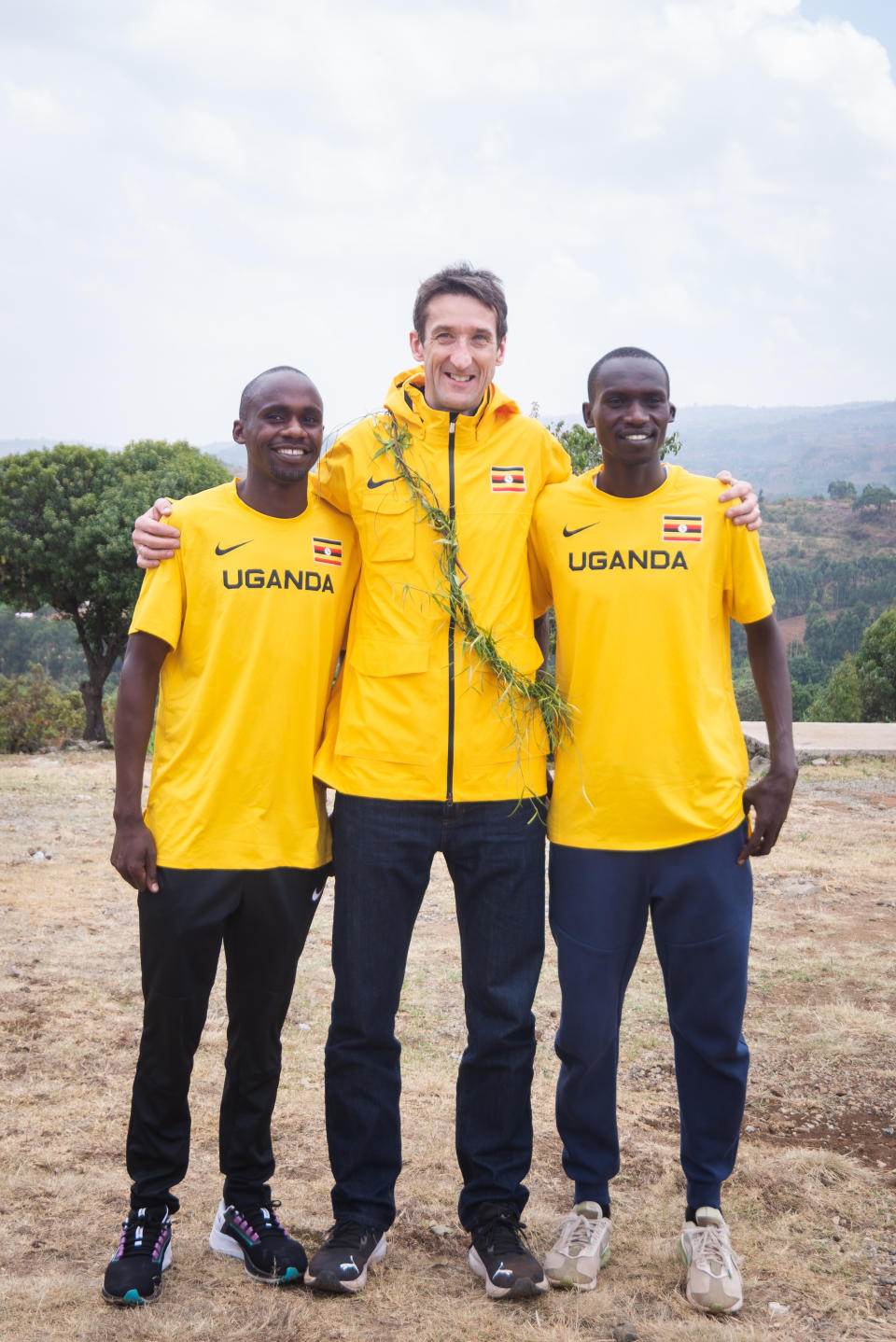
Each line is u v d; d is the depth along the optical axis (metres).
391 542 2.88
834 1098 4.10
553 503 2.96
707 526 2.88
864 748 13.26
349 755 2.85
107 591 21.42
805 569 190.25
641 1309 2.71
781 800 2.89
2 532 21.52
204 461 23.61
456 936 6.39
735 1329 2.59
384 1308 2.68
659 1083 4.31
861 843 8.83
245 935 2.82
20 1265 2.82
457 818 2.85
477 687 2.83
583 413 2.97
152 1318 2.60
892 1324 2.64
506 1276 2.70
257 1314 2.64
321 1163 3.51
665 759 2.82
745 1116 3.96
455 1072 4.34
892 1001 5.20
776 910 6.91
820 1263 2.93
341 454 2.98
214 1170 3.44
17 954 5.75
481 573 2.87
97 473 22.70
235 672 2.78
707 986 2.86
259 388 2.77
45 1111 3.82
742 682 50.62
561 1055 2.92
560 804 2.94
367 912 2.83
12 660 84.94
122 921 6.51
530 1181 3.45
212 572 2.79
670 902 2.86
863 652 35.16
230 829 2.76
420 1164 3.51
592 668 2.86
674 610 2.82
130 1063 4.31
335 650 2.95
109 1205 3.17
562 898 2.92
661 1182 3.42
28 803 10.66
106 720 24.95
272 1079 2.89
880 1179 3.44
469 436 2.94
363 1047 2.86
